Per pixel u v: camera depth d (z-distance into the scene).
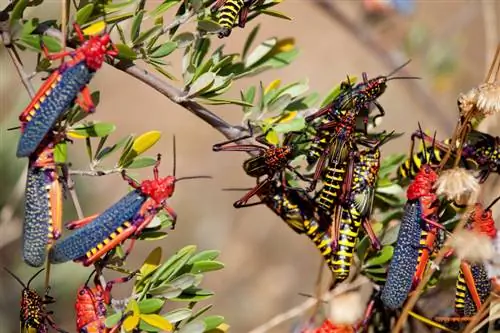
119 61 1.01
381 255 1.07
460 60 1.69
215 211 2.60
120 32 1.00
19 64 0.98
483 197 1.08
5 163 1.38
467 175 1.02
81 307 1.00
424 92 1.60
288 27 3.13
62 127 0.99
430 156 1.07
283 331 2.19
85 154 1.75
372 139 1.07
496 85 1.03
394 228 1.07
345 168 1.05
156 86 1.02
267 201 1.06
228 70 1.06
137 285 1.01
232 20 1.01
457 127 1.03
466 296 1.04
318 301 1.09
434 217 1.04
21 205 1.37
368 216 1.06
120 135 2.94
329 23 3.15
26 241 0.99
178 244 2.45
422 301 1.10
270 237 2.52
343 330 1.07
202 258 1.02
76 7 1.00
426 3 2.58
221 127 1.05
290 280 2.42
